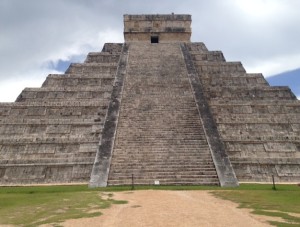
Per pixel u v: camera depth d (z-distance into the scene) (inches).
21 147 949.8
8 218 420.2
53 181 860.6
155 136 912.9
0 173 876.6
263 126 1037.8
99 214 433.7
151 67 1275.8
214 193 628.7
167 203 515.2
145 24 1734.7
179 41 1721.2
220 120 1047.0
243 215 425.4
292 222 386.3
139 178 784.3
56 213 446.6
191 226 368.2
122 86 1137.4
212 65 1368.1
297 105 1119.0
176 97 1083.3
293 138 983.6
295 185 775.1
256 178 877.8
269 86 1231.5
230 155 940.6
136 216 419.5
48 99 1160.8
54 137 987.9
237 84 1264.8
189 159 836.6
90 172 874.1
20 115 1082.1
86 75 1288.1
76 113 1084.5
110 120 971.3
